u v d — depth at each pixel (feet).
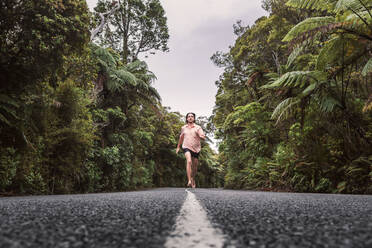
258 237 2.23
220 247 1.88
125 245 1.95
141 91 43.93
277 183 27.58
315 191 22.43
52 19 16.08
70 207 4.95
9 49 16.79
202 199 7.34
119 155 30.99
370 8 21.06
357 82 24.91
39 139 18.40
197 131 20.01
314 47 33.65
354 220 3.32
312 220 3.29
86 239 2.15
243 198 8.02
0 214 3.85
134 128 42.19
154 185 61.21
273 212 4.17
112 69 38.45
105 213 3.97
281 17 46.21
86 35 18.02
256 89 45.21
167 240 2.12
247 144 37.06
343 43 22.52
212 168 95.35
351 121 22.82
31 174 17.61
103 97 38.91
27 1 15.29
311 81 25.26
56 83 21.04
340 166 21.79
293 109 27.32
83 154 22.77
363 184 18.97
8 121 15.39
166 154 68.74
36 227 2.70
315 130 24.97
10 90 16.80
